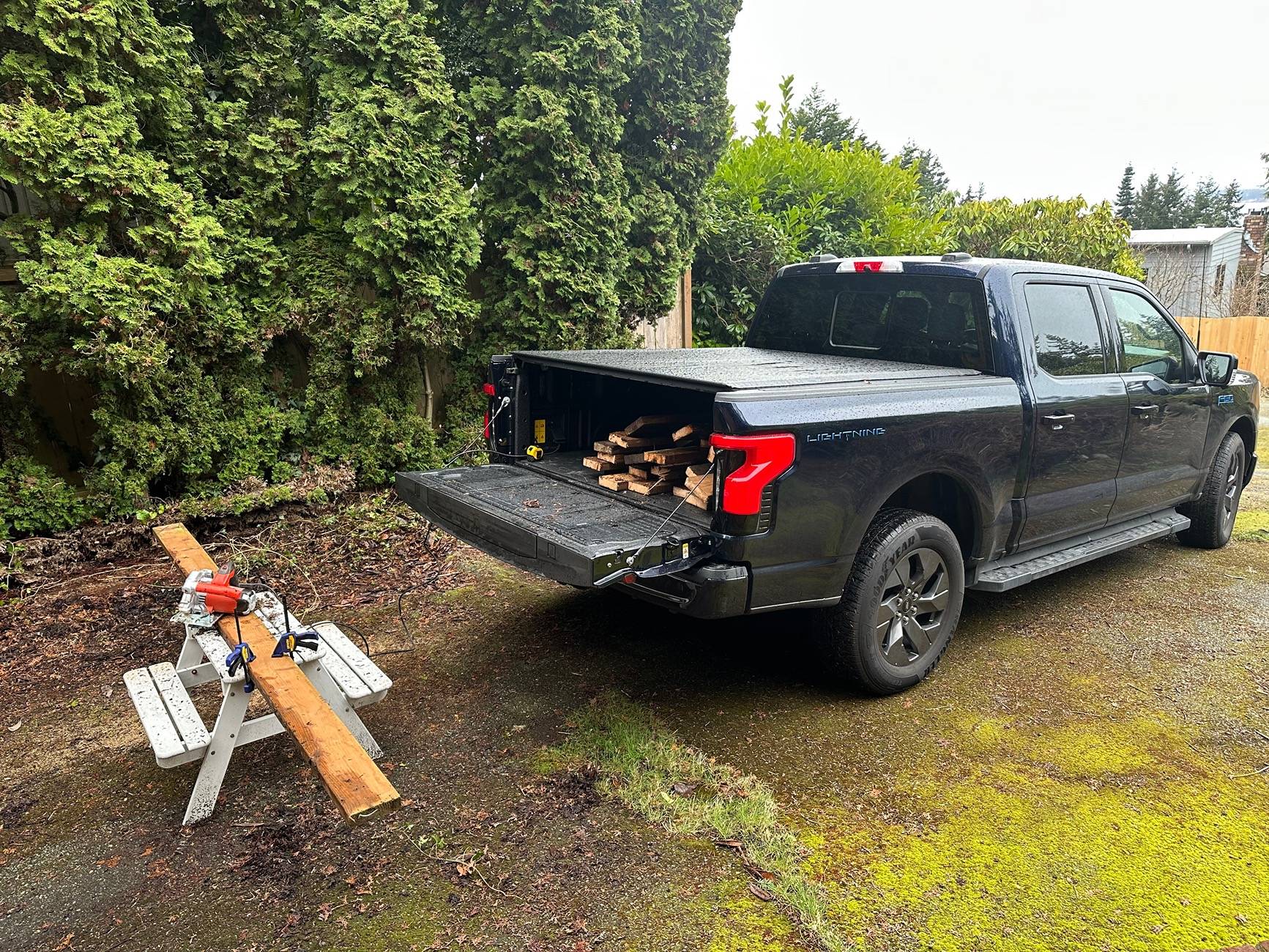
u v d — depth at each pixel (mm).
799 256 10055
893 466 3299
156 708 2838
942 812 2799
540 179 6422
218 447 5504
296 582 4863
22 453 4984
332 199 5727
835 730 3318
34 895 2410
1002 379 3812
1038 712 3492
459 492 3646
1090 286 4449
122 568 4977
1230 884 2484
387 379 6203
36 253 4742
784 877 2455
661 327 8703
